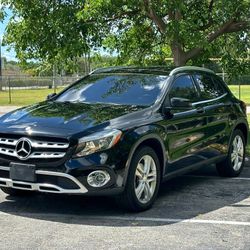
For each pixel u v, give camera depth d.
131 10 12.19
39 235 5.22
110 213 6.07
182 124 6.79
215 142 7.71
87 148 5.57
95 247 4.87
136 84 7.07
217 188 7.54
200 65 13.15
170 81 7.00
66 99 7.20
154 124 6.24
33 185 5.66
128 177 5.82
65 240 5.07
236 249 4.86
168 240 5.10
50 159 5.59
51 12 11.72
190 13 12.00
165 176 6.54
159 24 11.87
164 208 6.34
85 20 11.27
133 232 5.34
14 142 5.78
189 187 7.60
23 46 12.32
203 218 5.91
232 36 12.76
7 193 6.71
